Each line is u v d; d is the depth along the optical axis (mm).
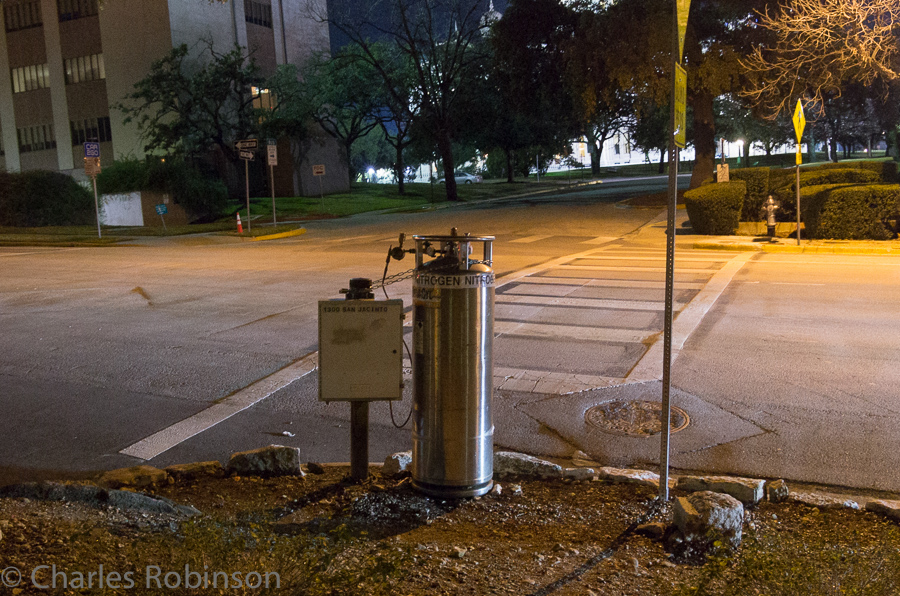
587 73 31922
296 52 55812
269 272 16391
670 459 5402
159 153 47875
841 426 5980
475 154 74625
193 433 6105
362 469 4703
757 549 3291
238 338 9516
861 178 23453
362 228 30484
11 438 5977
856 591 2734
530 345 8930
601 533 3898
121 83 48594
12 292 13930
